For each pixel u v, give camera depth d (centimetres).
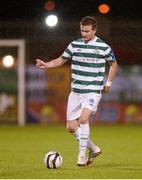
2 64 5678
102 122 5831
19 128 5409
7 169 2720
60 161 2700
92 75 2653
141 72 5797
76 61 2670
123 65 5781
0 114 5716
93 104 2648
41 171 2631
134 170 2689
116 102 5819
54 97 5797
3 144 4016
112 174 2550
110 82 2706
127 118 5838
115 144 4022
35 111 5825
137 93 5822
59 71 5772
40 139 4388
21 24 5584
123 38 5466
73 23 5378
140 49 5312
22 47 5616
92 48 2647
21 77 5666
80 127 2666
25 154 3388
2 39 5647
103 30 5262
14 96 5694
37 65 2711
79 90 2667
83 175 2508
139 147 3825
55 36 5303
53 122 5812
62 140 4316
